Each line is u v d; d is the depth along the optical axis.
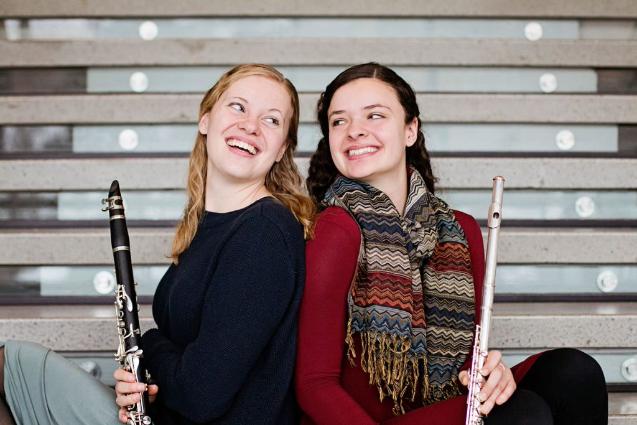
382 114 1.88
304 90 2.94
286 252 1.69
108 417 1.78
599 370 1.77
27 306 2.57
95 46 2.91
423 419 1.66
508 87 2.96
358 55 2.91
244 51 2.91
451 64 2.91
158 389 1.73
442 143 2.88
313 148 2.84
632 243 2.61
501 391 1.61
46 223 2.71
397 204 1.95
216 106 1.87
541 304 2.57
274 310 1.67
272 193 1.88
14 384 1.88
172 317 1.79
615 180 2.74
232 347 1.64
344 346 1.78
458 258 1.89
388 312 1.72
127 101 2.83
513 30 3.02
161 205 2.77
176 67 2.94
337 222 1.78
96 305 2.59
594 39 2.94
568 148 2.87
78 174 2.73
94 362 2.44
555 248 2.60
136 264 2.60
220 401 1.65
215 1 2.95
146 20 3.00
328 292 1.72
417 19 3.00
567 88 2.98
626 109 2.84
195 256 1.79
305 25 3.01
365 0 2.95
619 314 2.43
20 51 2.90
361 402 1.76
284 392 1.69
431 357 1.81
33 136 2.87
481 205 2.77
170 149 2.88
